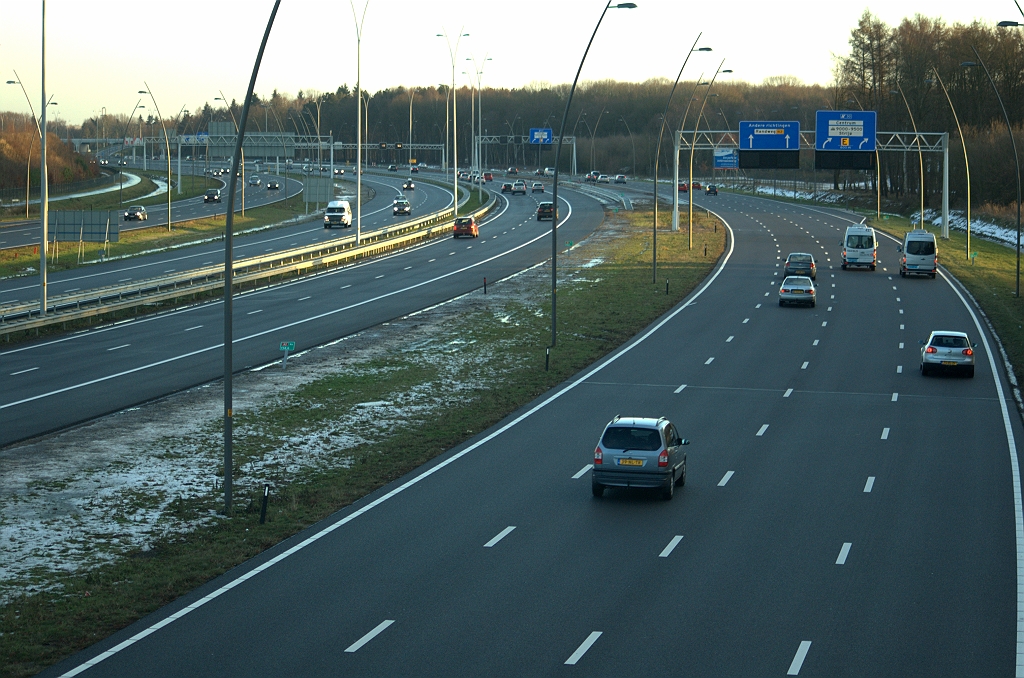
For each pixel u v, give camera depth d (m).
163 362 51.78
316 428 39.06
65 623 20.28
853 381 49.66
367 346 57.44
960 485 32.06
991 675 18.06
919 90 172.50
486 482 32.16
